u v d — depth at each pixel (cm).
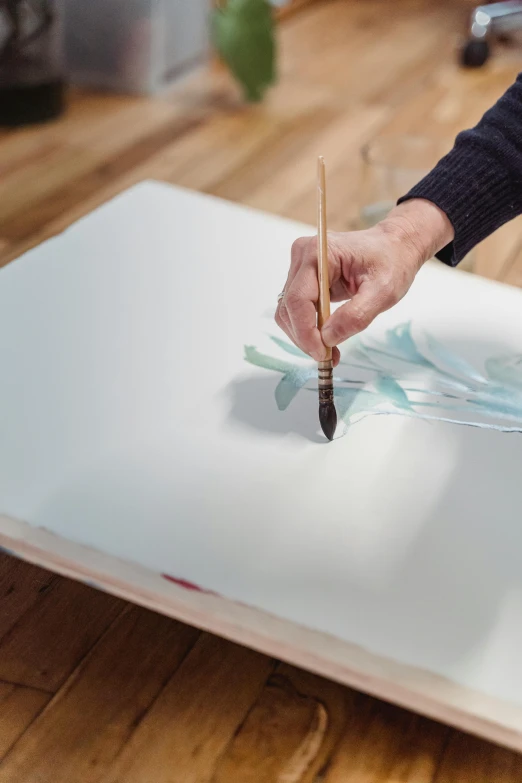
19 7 147
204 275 87
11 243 117
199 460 66
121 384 73
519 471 66
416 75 183
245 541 60
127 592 57
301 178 137
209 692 61
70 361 75
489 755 58
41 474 64
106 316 80
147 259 88
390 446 68
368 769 57
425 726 60
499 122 76
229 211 97
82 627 66
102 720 59
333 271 70
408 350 79
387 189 111
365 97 171
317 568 58
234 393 72
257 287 86
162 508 62
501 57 193
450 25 214
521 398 74
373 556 59
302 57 191
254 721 59
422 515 62
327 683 62
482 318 83
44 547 59
